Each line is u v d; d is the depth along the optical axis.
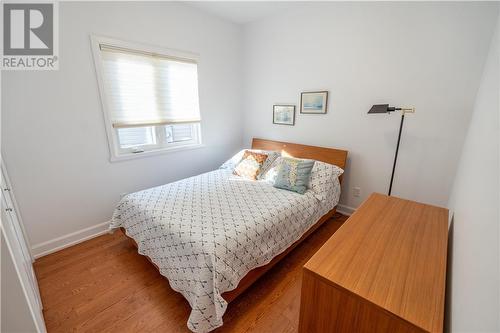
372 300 0.80
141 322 1.45
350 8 2.40
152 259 1.74
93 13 2.07
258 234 1.61
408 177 2.35
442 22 1.94
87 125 2.19
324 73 2.74
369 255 1.03
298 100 3.05
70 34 1.97
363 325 0.84
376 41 2.31
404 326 0.73
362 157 2.63
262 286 1.75
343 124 2.71
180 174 3.09
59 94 1.99
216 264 1.30
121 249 2.19
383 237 1.17
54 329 1.40
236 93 3.60
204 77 3.10
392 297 0.81
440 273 0.92
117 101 2.37
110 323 1.44
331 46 2.62
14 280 0.70
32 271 1.67
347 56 2.52
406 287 0.85
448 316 0.82
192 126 3.21
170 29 2.62
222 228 1.54
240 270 1.46
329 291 0.90
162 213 1.76
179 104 2.90
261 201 2.02
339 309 0.89
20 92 1.81
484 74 1.63
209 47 3.07
